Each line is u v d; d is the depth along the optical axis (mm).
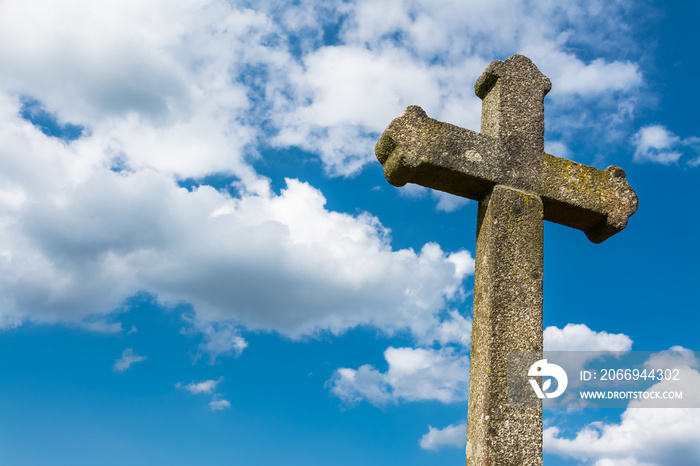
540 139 6496
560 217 6660
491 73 6582
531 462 5387
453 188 6316
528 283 5887
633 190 6754
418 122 6133
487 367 5562
